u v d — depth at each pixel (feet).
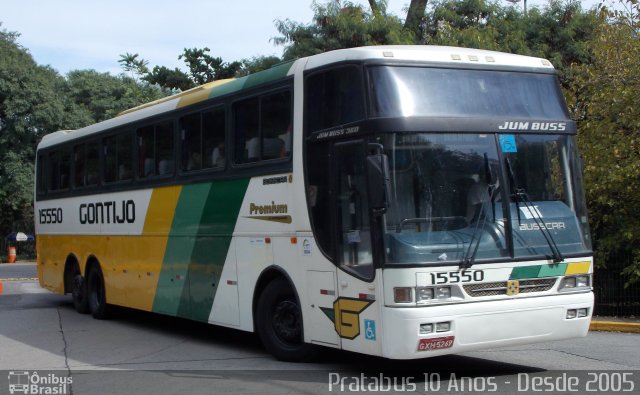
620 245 46.60
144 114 44.34
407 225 26.23
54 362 35.29
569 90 52.16
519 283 27.25
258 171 33.42
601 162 46.14
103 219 49.75
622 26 49.49
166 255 41.55
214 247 36.86
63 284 56.59
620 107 46.47
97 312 51.49
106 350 38.63
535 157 28.68
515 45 71.31
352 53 28.45
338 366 31.78
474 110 28.17
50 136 60.23
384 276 26.08
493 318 26.63
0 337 43.57
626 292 47.16
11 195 145.07
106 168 49.42
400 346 25.66
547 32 76.74
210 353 36.73
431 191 26.68
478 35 65.72
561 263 28.12
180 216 40.09
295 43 77.15
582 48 72.84
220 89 36.91
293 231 31.12
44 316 53.88
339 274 28.45
